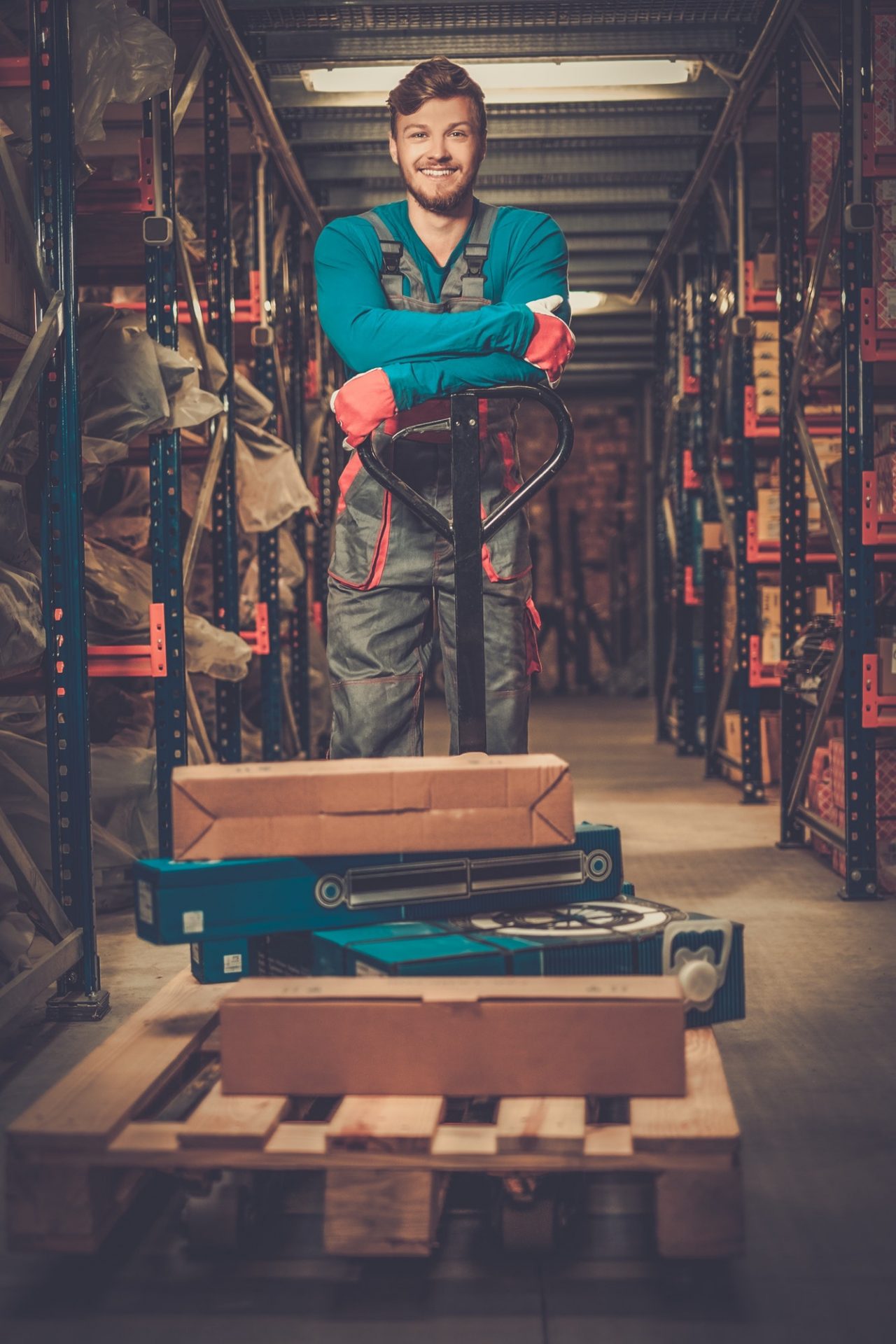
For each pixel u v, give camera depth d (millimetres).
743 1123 2494
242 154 6699
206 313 5734
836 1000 3307
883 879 4527
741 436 6746
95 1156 1859
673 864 5125
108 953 3850
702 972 2252
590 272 9820
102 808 4402
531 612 2900
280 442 5668
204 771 2252
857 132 4270
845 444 4418
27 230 3010
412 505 2449
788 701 5516
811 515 6102
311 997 2018
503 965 2170
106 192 4348
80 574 3182
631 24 5578
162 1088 2139
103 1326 1811
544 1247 1975
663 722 10367
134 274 5168
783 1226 2080
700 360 7809
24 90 3201
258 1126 1885
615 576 16062
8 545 3062
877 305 4371
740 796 7168
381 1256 1939
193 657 4695
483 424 2771
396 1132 1849
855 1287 1892
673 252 8859
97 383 3992
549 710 13688
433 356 2461
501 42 5656
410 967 2123
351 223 2723
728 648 7719
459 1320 1817
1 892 3160
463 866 2385
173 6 4883
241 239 6867
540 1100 1989
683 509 9211
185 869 2184
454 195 2695
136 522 5375
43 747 3861
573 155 7246
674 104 6582
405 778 2223
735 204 7410
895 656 4414
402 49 5676
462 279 2699
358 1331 1792
